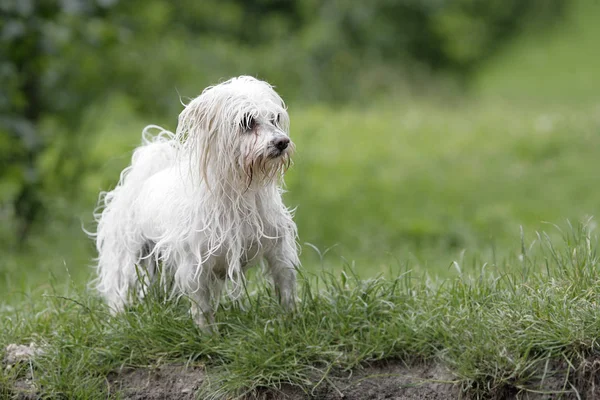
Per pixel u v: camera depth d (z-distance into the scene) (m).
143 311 7.81
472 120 23.12
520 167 18.36
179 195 7.42
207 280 7.51
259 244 7.41
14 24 13.36
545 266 8.27
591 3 36.56
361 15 30.19
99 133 19.84
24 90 15.14
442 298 7.70
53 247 12.94
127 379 7.52
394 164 18.80
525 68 32.34
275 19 30.06
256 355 7.20
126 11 18.16
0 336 8.02
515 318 7.13
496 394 6.89
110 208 8.50
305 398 7.14
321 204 15.80
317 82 27.00
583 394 6.71
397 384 7.15
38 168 14.61
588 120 21.53
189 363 7.44
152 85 20.23
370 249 13.78
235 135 7.13
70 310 8.34
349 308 7.61
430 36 32.25
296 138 20.45
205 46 25.83
